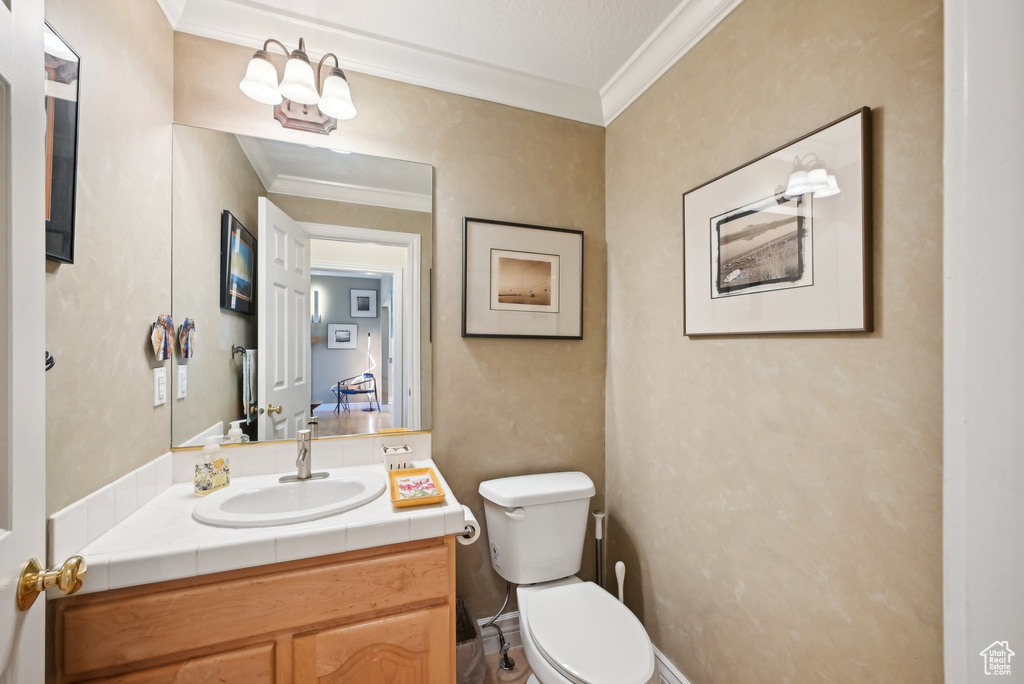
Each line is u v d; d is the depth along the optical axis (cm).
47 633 93
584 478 187
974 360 70
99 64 102
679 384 162
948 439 74
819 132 111
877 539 100
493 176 190
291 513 115
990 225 68
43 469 71
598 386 208
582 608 147
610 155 207
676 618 162
